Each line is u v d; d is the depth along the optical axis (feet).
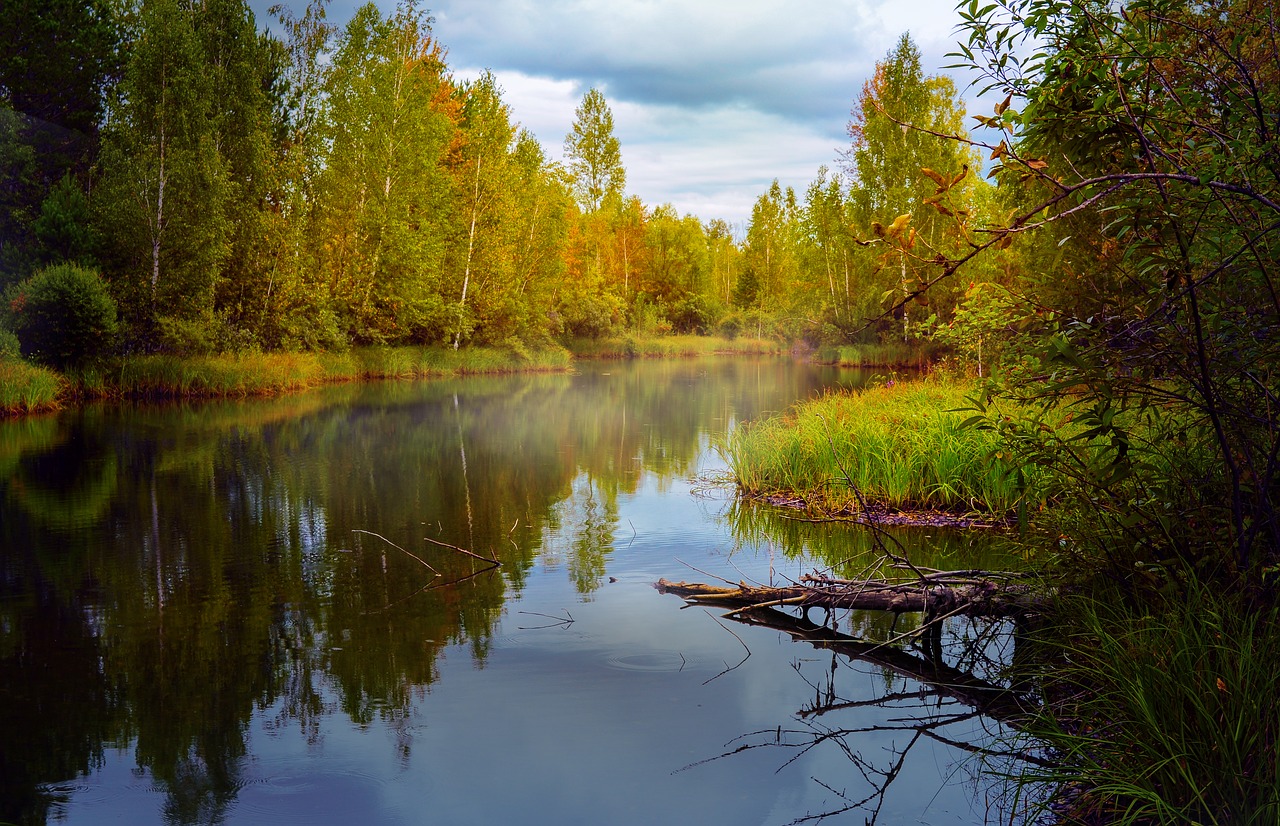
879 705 15.62
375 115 109.91
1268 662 11.58
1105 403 12.41
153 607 20.92
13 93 87.20
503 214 130.52
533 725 14.58
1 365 67.72
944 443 32.22
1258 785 10.11
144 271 84.28
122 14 93.86
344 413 68.64
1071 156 12.07
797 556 25.62
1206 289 12.04
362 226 110.42
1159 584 14.43
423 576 23.73
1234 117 11.09
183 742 13.89
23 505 33.17
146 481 38.27
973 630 19.30
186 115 84.02
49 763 13.21
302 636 18.86
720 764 13.21
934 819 11.60
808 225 147.84
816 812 11.82
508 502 34.09
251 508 32.76
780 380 104.73
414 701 15.52
